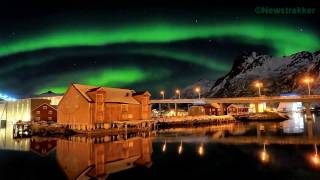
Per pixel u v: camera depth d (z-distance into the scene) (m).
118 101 77.06
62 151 42.22
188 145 46.38
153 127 84.75
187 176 26.70
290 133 62.75
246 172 27.48
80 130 67.31
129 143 50.16
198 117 108.44
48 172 29.50
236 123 111.56
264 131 69.94
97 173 28.55
